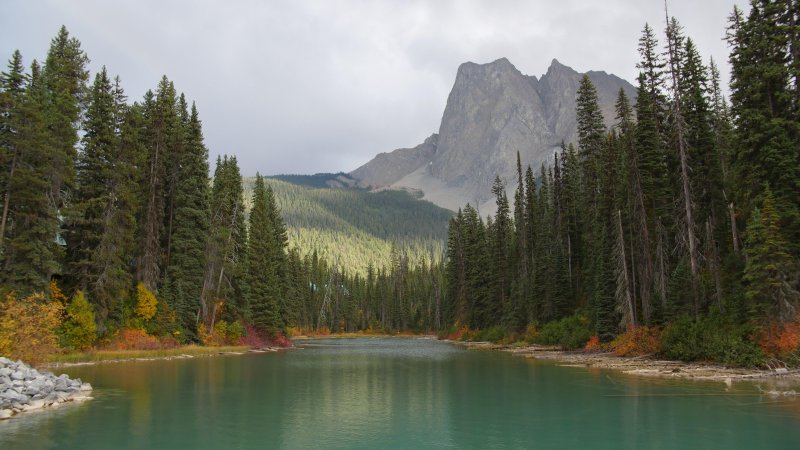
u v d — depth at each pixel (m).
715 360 36.09
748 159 38.25
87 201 47.56
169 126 59.50
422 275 187.12
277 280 87.19
